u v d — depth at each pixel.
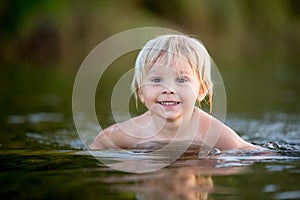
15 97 8.91
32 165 2.93
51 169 2.79
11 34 19.16
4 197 2.20
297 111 6.82
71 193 2.25
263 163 2.94
